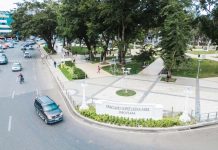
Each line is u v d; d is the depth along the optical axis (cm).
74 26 5194
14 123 2177
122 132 2006
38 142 1830
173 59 3550
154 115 2155
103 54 5347
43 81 3816
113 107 2220
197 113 2373
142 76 4044
